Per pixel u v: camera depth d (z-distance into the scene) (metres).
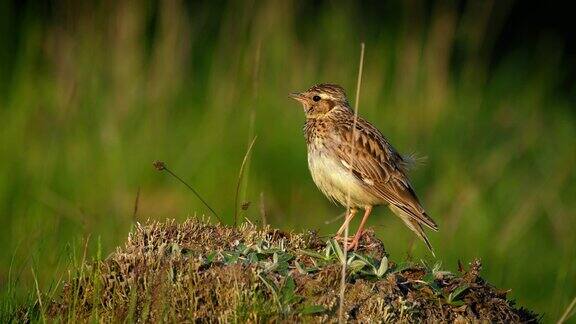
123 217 12.63
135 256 6.96
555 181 14.95
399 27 17.69
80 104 14.99
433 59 16.92
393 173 9.30
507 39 19.42
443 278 7.07
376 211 13.44
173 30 15.89
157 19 16.22
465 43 18.09
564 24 20.17
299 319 6.45
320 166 9.41
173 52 15.78
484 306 6.91
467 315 6.79
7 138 13.93
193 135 14.60
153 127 14.53
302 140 14.30
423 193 14.35
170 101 15.33
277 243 7.52
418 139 15.31
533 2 19.47
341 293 6.36
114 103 14.95
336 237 8.06
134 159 13.96
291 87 15.91
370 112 15.84
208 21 16.84
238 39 16.42
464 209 13.62
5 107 15.19
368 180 9.19
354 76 16.75
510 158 15.31
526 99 17.73
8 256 10.93
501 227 13.74
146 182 13.82
